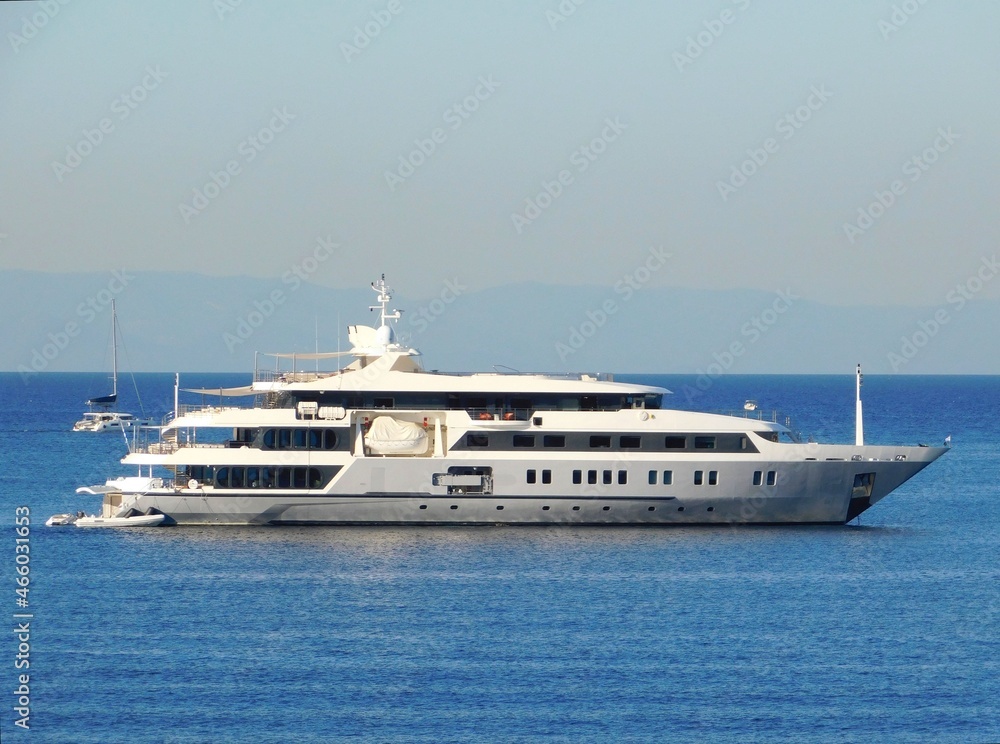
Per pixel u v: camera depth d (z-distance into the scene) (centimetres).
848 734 16338
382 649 19500
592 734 16262
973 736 16312
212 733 16225
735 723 16638
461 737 16125
